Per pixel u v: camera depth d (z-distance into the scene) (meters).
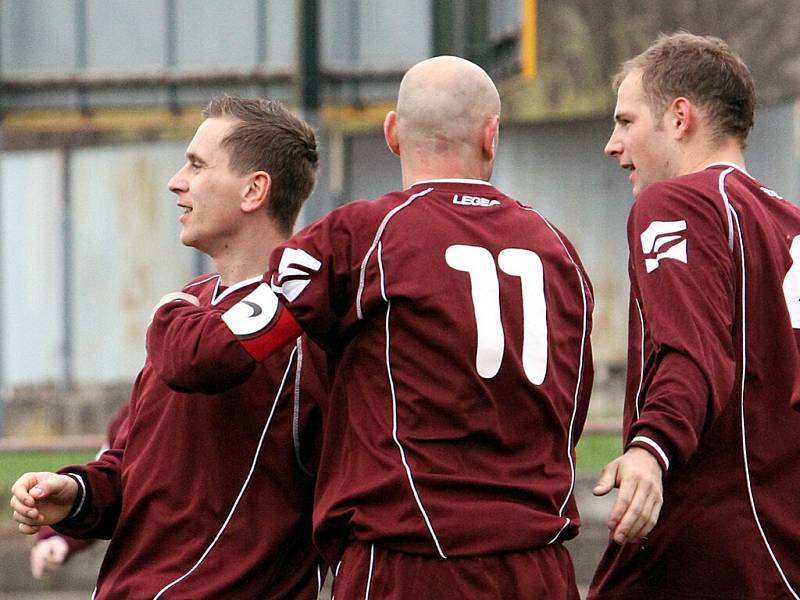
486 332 11.46
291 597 12.88
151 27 46.12
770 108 51.44
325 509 11.68
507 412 11.51
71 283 58.09
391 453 11.39
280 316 11.64
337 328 11.79
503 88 51.75
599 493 10.98
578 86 55.22
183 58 45.78
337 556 11.84
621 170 55.12
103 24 46.50
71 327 57.97
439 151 12.08
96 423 56.06
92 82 46.66
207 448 12.71
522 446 11.55
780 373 12.21
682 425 11.08
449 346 11.41
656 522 11.89
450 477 11.26
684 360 11.38
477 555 11.21
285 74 44.59
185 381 11.90
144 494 12.81
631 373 12.56
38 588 37.69
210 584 12.56
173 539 12.72
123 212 57.81
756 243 12.26
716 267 11.89
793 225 12.70
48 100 47.06
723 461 12.15
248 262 13.25
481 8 39.06
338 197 54.56
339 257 11.65
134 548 12.94
